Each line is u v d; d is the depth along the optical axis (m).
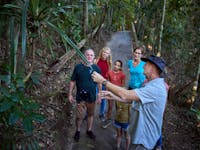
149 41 7.69
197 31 6.13
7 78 2.41
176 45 6.47
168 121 5.13
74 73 3.31
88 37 6.91
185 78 6.16
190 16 6.20
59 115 3.66
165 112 5.35
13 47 2.62
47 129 3.25
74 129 3.71
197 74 5.31
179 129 4.97
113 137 3.86
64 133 3.48
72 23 5.61
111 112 4.17
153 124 2.12
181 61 6.37
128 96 2.05
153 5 7.14
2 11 2.79
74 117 3.94
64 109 3.90
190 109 5.35
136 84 3.57
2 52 3.03
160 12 6.72
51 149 3.00
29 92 3.53
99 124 4.10
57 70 4.55
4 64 2.70
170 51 6.60
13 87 2.32
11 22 2.63
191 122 5.23
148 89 2.05
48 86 4.04
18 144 2.60
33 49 3.35
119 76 3.83
